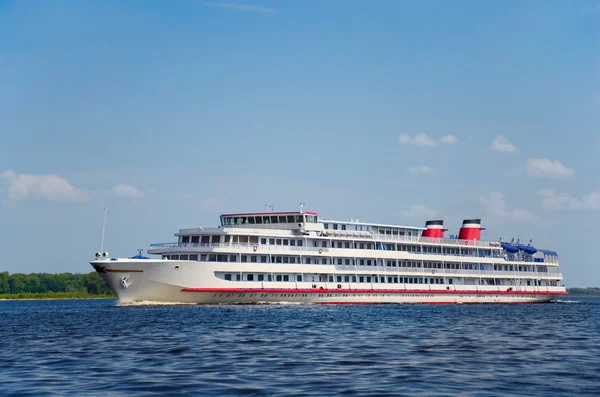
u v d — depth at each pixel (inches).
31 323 3363.7
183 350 2050.9
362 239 4931.1
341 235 4862.2
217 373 1598.2
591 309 5191.9
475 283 5723.4
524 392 1401.3
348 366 1715.1
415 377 1556.3
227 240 4357.8
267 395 1339.8
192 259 4301.2
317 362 1784.0
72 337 2522.1
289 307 4330.7
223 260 4303.6
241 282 4333.2
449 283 5531.5
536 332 2817.4
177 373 1600.6
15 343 2342.5
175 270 4092.0
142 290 4114.2
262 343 2242.9
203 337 2436.0
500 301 5871.1
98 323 3166.8
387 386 1439.5
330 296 4773.6
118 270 4055.1
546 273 6279.5
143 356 1915.6
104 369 1673.2
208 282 4192.9
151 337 2454.5
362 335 2541.8
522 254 6122.1
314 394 1348.4
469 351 2073.1
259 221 4734.3
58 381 1504.7
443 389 1416.1
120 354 1968.5
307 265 4618.6
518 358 1920.5
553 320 3634.4
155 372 1617.9
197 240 4436.5
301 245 4653.1
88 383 1476.4
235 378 1529.3
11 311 5196.9
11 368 1706.4
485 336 2583.7
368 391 1381.6
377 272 5014.8
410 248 5290.4
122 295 4138.8
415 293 5251.0
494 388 1437.0
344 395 1341.0
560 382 1519.4
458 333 2691.9
